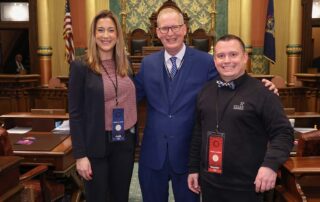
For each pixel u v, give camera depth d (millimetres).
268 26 7848
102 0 8820
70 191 3215
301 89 7352
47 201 2758
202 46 8320
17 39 10586
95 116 2197
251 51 8367
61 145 2965
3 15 8836
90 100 2201
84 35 8508
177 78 2291
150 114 2359
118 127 2236
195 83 2268
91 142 2213
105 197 2293
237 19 8758
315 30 11023
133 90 2318
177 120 2258
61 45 9039
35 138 3188
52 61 9047
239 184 1922
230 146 1908
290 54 8133
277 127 1847
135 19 8844
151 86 2324
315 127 4121
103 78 2223
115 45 2266
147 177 2365
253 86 1928
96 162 2248
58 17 8945
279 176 2740
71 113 2215
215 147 1944
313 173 2264
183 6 8773
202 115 2053
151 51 7168
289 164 2357
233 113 1906
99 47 2225
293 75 8055
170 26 2195
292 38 8078
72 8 8523
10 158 2256
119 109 2240
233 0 8727
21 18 8859
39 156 2773
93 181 2270
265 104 1871
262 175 1768
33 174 2504
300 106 7383
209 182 2006
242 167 1903
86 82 2203
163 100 2293
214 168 1953
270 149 1824
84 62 2221
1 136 2416
